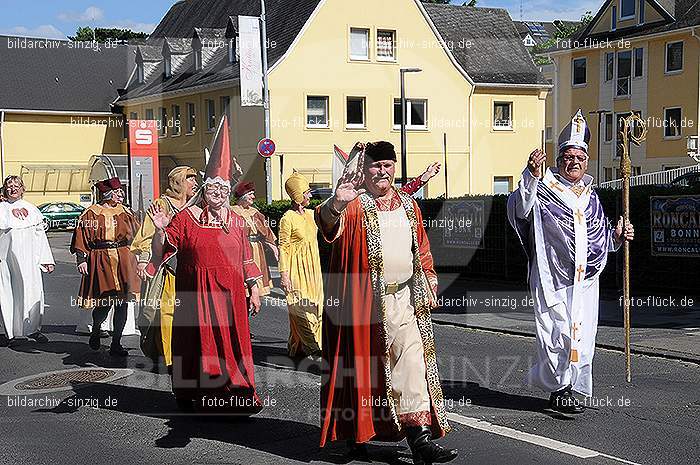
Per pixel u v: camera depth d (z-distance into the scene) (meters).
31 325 10.59
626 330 7.89
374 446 6.12
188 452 6.03
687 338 10.24
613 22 35.16
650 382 8.03
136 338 10.95
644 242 14.52
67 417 7.03
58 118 40.94
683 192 13.84
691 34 32.62
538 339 6.87
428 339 5.53
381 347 5.43
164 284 7.90
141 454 6.00
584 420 6.69
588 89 33.31
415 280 5.53
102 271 9.61
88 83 41.50
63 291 16.73
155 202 7.60
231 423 6.77
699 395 7.49
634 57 33.97
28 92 41.34
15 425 6.79
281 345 10.17
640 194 14.48
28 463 5.82
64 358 9.56
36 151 40.88
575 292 6.75
